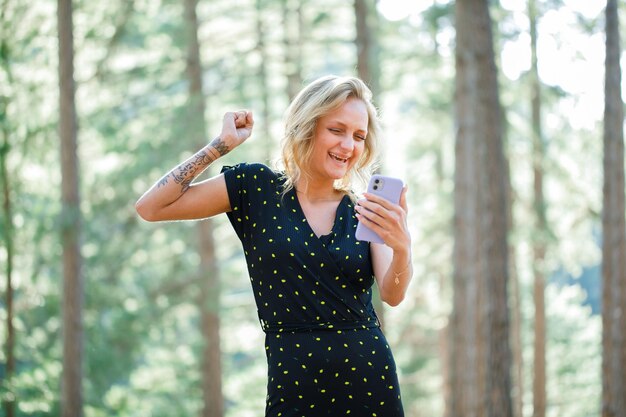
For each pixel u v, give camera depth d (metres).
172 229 20.45
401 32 19.86
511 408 12.69
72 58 14.56
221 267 22.20
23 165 15.29
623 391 12.94
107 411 18.53
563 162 18.08
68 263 14.70
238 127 3.12
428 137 22.23
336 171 2.96
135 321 19.36
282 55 19.31
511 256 21.52
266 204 2.99
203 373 20.17
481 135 12.94
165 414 20.38
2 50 14.73
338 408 2.89
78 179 14.72
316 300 2.91
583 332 28.33
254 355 23.86
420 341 25.45
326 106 2.92
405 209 2.93
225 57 19.34
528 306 27.92
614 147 12.88
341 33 19.61
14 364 15.45
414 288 22.97
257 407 22.27
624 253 12.97
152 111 19.06
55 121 15.23
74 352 14.75
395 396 2.96
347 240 2.96
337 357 2.89
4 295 16.12
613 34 12.86
